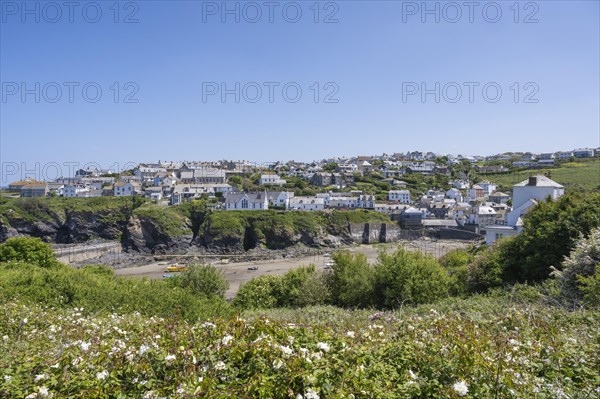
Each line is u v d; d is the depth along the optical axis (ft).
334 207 409.69
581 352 19.80
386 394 14.74
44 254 118.83
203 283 96.73
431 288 72.84
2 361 17.92
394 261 77.92
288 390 14.29
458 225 352.49
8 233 306.96
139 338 21.29
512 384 14.75
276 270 229.25
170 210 330.75
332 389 14.44
